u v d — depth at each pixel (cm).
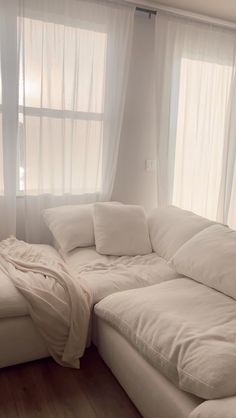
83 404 164
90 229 261
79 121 284
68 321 180
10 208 270
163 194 332
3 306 174
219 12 313
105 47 282
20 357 183
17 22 246
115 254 250
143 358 151
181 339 138
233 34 340
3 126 256
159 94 311
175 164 340
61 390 172
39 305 177
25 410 159
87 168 296
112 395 171
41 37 256
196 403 122
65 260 242
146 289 191
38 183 277
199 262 201
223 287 182
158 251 258
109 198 312
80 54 273
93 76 282
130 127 318
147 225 273
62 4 259
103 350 187
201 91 336
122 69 290
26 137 265
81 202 299
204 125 343
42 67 259
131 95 312
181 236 244
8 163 263
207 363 122
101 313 181
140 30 302
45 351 188
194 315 159
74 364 186
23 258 224
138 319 160
